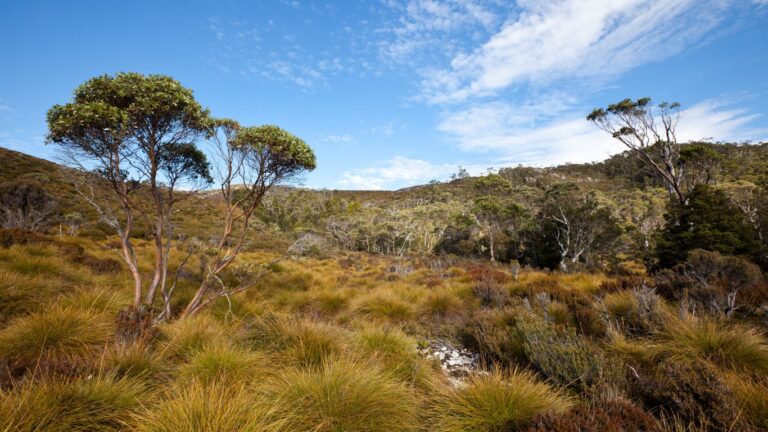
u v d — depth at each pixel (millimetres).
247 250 20812
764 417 2613
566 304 6621
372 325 6070
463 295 8648
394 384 3445
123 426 2646
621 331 5062
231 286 9461
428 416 3307
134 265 5879
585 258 22891
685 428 2598
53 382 2742
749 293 6012
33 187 19828
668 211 15977
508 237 29969
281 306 8336
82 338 4082
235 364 3582
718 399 2623
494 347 4969
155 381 3438
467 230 35969
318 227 54094
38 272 6863
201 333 4547
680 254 13461
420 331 6633
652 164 19047
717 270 6770
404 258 28688
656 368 3854
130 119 5512
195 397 2574
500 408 2965
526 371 4137
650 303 5270
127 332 4359
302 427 2703
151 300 5984
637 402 3129
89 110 5074
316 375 3305
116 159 5688
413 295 8898
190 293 7906
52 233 18312
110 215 6090
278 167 6672
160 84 5586
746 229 13234
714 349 3908
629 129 19500
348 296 8805
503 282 10961
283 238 35312
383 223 45500
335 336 4750
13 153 48719
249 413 2527
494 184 61188
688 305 5438
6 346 3674
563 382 3637
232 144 6496
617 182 99688
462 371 4707
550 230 26016
